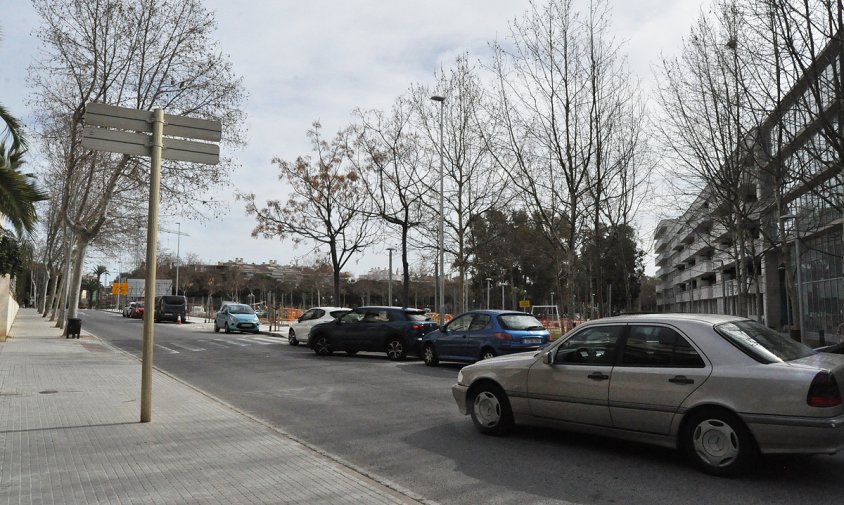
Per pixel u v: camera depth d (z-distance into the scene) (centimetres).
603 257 2561
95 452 641
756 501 507
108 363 1564
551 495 530
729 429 567
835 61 1088
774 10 1231
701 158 1905
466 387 790
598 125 1817
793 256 3850
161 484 531
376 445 718
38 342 2256
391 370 1494
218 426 781
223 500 490
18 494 500
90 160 2627
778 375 546
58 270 5541
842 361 585
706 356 594
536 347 1434
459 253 2570
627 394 634
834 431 521
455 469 614
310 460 616
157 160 794
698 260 7488
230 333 3231
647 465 620
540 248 4162
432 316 3478
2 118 1311
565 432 777
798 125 1409
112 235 4009
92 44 2180
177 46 2245
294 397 1080
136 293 6366
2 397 994
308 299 9538
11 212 1327
